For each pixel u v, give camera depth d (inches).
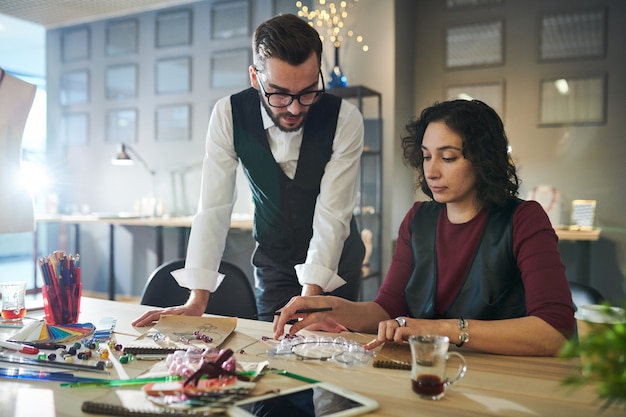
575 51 162.1
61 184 228.2
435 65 180.1
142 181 211.5
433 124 52.0
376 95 163.3
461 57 176.4
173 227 204.5
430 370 36.4
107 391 37.5
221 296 75.1
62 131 227.8
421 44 182.1
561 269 48.6
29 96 80.7
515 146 170.4
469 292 52.8
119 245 214.5
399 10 167.6
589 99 160.9
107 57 216.8
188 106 201.5
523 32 167.9
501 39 170.6
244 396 35.9
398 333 46.3
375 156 168.2
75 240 213.5
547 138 166.4
